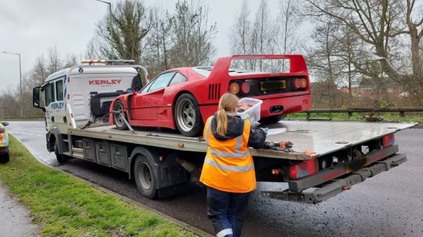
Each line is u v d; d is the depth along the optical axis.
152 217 4.57
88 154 8.11
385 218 4.50
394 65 18.05
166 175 5.63
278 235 4.19
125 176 7.95
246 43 25.22
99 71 9.38
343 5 19.97
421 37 18.39
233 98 3.36
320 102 19.81
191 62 24.09
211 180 3.40
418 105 15.87
